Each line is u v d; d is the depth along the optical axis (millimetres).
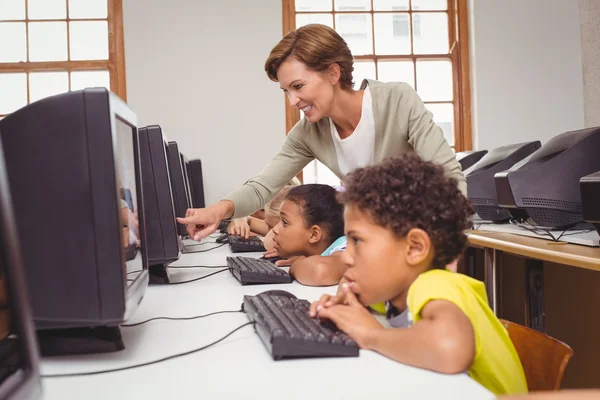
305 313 881
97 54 4219
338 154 1616
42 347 792
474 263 2656
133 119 1026
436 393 599
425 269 791
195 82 4238
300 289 1259
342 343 741
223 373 694
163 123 4230
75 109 756
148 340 869
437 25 4480
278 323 799
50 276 762
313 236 1502
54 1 4180
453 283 750
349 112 1516
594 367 1874
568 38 4402
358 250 786
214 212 1529
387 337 735
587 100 4387
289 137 1723
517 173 2029
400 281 783
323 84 1443
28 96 4195
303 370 693
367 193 766
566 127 4422
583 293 1928
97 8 4207
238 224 2396
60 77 4215
